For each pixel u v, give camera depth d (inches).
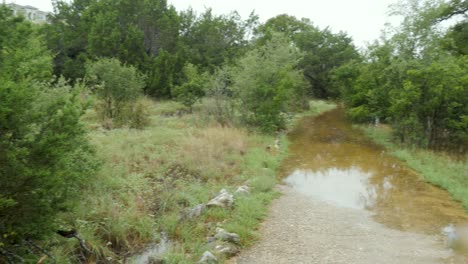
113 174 319.6
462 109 522.0
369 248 242.8
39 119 153.1
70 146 169.9
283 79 667.4
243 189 339.3
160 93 1033.5
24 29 167.2
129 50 1078.4
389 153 559.5
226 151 471.2
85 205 246.4
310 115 1068.5
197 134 541.0
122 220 242.5
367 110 690.2
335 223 287.0
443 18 714.8
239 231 252.8
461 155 500.1
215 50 1327.5
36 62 185.0
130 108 633.0
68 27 1218.0
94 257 211.2
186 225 259.9
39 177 141.7
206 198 315.9
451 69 515.2
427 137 545.6
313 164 491.2
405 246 246.5
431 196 358.0
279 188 380.5
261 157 468.8
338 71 928.3
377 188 384.8
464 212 313.6
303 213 308.0
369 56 696.4
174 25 1231.5
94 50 1047.0
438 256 232.1
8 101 134.0
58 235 198.7
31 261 159.2
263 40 1240.2
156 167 380.2
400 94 554.9
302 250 238.1
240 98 675.4
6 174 138.5
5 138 142.5
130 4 1189.7
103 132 509.4
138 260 217.6
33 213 147.6
